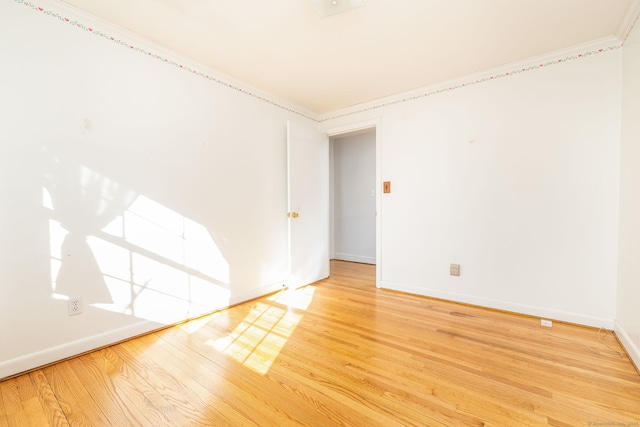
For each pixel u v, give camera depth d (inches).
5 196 63.2
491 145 105.1
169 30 81.0
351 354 74.4
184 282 95.8
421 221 121.8
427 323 94.0
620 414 52.5
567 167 92.1
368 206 193.5
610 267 86.7
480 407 54.5
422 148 120.8
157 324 89.0
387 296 123.0
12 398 57.2
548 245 95.7
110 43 78.3
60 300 70.8
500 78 102.7
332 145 207.9
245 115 115.4
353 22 77.6
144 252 85.9
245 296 115.9
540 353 74.4
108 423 50.9
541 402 55.8
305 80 113.6
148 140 86.4
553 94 93.8
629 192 76.4
